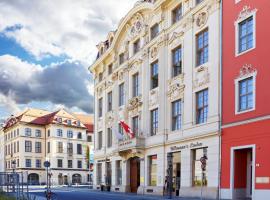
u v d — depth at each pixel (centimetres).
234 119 2488
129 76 4181
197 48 2989
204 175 2750
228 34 2616
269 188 2161
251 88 2395
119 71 4484
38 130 9512
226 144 2544
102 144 5022
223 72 2636
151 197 2975
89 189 5144
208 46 2827
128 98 4172
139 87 3934
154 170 3538
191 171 2928
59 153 9300
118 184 4409
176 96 3198
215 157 2630
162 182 3316
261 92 2284
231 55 2570
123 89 4403
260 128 2266
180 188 3039
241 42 2522
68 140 9500
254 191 2264
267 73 2250
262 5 2333
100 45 5297
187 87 3050
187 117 3020
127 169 4056
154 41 3625
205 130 2758
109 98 4912
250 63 2392
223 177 2542
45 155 9444
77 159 9556
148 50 3753
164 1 3416
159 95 3475
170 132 3266
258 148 2262
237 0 2553
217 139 2625
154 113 3616
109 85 4850
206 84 2806
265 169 2202
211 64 2766
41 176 9294
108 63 4931
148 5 3716
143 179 3669
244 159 2489
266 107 2236
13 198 2336
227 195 2478
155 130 3581
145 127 3722
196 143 2870
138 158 3903
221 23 2689
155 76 3653
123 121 3912
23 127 9319
